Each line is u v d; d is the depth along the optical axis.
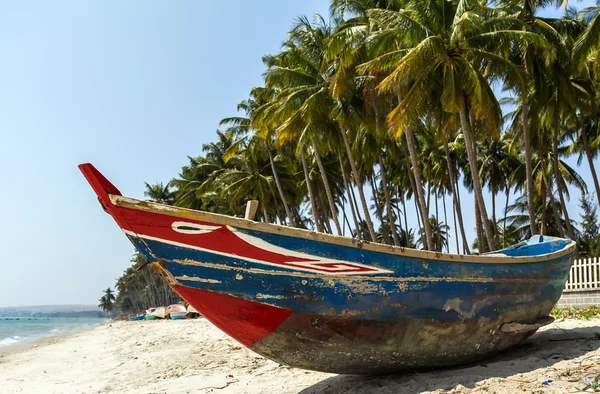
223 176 37.91
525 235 38.59
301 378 8.88
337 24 22.94
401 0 19.31
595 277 15.02
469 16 15.48
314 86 22.27
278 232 5.96
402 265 6.47
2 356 21.58
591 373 5.96
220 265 6.00
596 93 23.38
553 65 20.41
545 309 8.24
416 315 6.58
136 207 5.68
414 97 16.17
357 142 25.20
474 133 21.09
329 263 6.16
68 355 20.06
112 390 10.49
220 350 14.29
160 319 42.62
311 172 34.56
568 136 28.70
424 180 37.19
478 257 7.01
